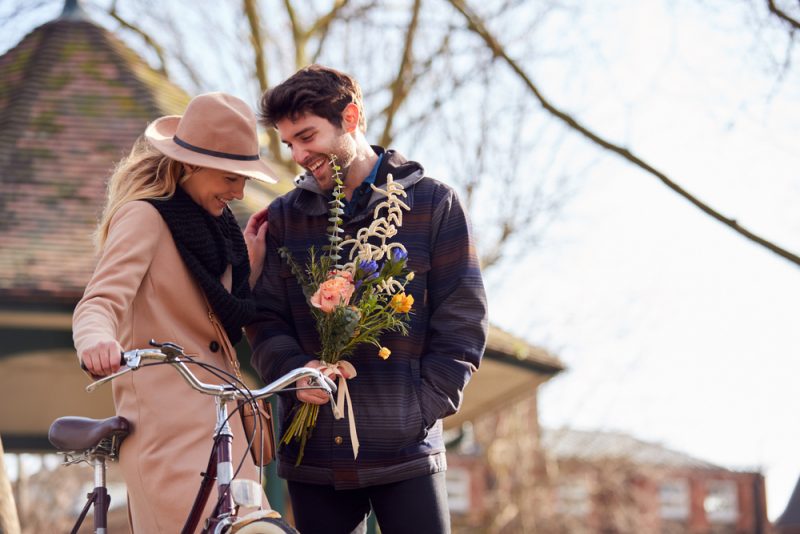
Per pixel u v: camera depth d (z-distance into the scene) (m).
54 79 9.68
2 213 8.34
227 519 3.38
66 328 7.82
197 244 3.99
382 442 4.11
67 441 3.86
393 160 4.30
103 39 10.17
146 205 3.94
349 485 4.13
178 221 3.96
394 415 4.12
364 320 4.05
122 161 4.20
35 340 7.82
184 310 3.99
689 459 40.28
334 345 4.03
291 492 4.35
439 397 4.13
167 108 9.73
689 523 39.59
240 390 3.46
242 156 4.04
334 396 4.14
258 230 4.51
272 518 3.34
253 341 4.31
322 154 4.16
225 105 4.04
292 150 4.19
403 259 4.11
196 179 4.06
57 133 9.16
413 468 4.13
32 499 26.36
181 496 3.81
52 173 8.80
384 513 4.20
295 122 4.13
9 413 8.51
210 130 4.00
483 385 10.68
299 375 3.50
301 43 16.72
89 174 8.84
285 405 4.27
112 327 3.66
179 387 3.93
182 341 3.96
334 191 4.15
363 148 4.30
